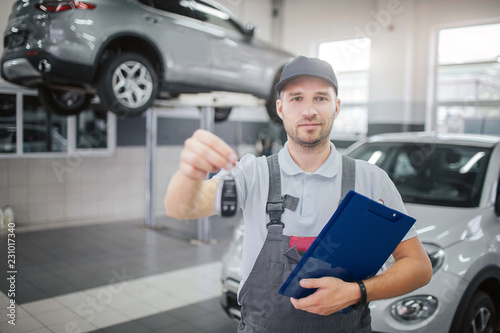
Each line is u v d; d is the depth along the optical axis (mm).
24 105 4613
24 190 4672
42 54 2693
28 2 2734
